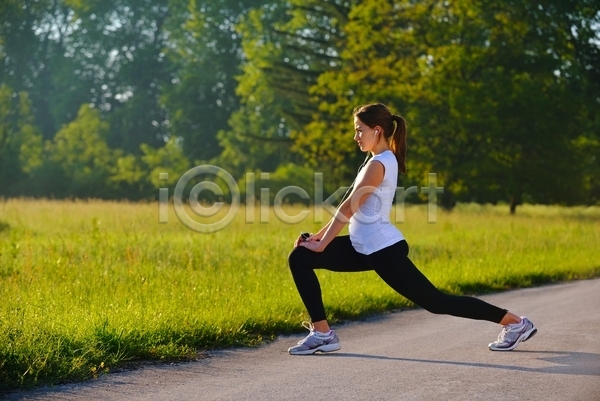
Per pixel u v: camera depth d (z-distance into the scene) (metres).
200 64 89.00
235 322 10.19
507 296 15.06
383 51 57.53
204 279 13.42
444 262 18.67
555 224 35.06
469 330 10.62
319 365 8.37
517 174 54.19
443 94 52.16
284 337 10.22
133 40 97.94
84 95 98.06
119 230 23.66
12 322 8.55
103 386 7.46
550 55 53.38
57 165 74.88
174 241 20.03
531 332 8.98
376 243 8.54
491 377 7.70
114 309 10.14
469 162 53.03
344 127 55.22
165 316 9.81
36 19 69.25
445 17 54.81
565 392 7.12
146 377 7.84
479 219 37.47
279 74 67.88
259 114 82.38
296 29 71.00
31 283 12.38
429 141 54.31
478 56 51.69
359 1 62.47
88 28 96.69
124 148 94.38
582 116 55.28
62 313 9.88
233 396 7.06
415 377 7.71
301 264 8.92
